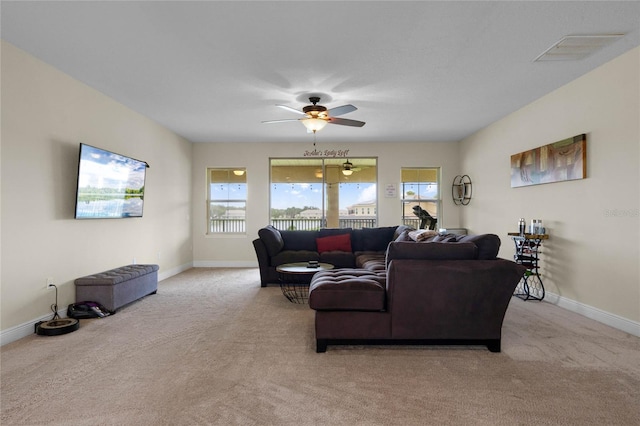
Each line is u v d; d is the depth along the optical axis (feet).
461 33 8.55
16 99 9.20
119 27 8.24
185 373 7.11
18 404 5.94
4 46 8.86
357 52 9.53
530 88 12.37
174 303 12.73
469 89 12.44
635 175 9.45
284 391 6.40
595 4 7.36
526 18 7.89
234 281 16.93
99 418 5.52
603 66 10.41
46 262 10.16
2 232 8.82
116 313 11.44
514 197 15.28
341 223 22.16
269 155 21.66
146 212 15.96
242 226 21.91
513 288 8.08
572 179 11.55
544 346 8.58
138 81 11.59
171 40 8.87
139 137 15.33
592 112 10.83
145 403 5.97
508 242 15.75
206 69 10.63
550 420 5.49
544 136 13.15
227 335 9.37
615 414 5.64
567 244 11.95
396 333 8.29
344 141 21.61
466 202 20.34
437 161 21.67
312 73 10.94
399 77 11.29
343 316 8.25
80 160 11.03
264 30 8.39
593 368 7.34
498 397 6.18
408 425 5.38
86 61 10.07
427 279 8.09
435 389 6.48
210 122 16.83
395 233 17.89
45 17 7.79
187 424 5.37
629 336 9.27
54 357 7.91
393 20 7.97
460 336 8.29
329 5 7.38
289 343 8.79
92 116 12.22
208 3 7.29
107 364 7.54
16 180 9.21
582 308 11.26
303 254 15.92
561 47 9.31
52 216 10.39
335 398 6.16
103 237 12.79
